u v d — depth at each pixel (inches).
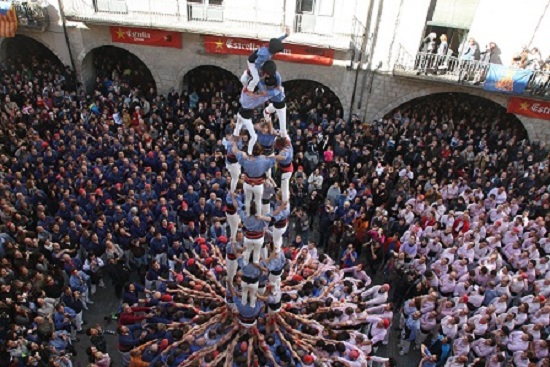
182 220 592.4
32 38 905.5
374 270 578.6
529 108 759.7
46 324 442.9
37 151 649.6
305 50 791.1
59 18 845.8
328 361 411.8
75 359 487.5
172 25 804.6
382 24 753.0
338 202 617.3
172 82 885.8
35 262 497.0
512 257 553.9
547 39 717.3
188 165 660.7
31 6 828.6
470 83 749.3
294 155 711.7
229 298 430.0
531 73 714.2
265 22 783.1
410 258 542.6
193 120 765.9
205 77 920.3
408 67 770.2
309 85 897.5
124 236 541.6
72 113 775.1
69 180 603.5
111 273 524.4
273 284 415.8
